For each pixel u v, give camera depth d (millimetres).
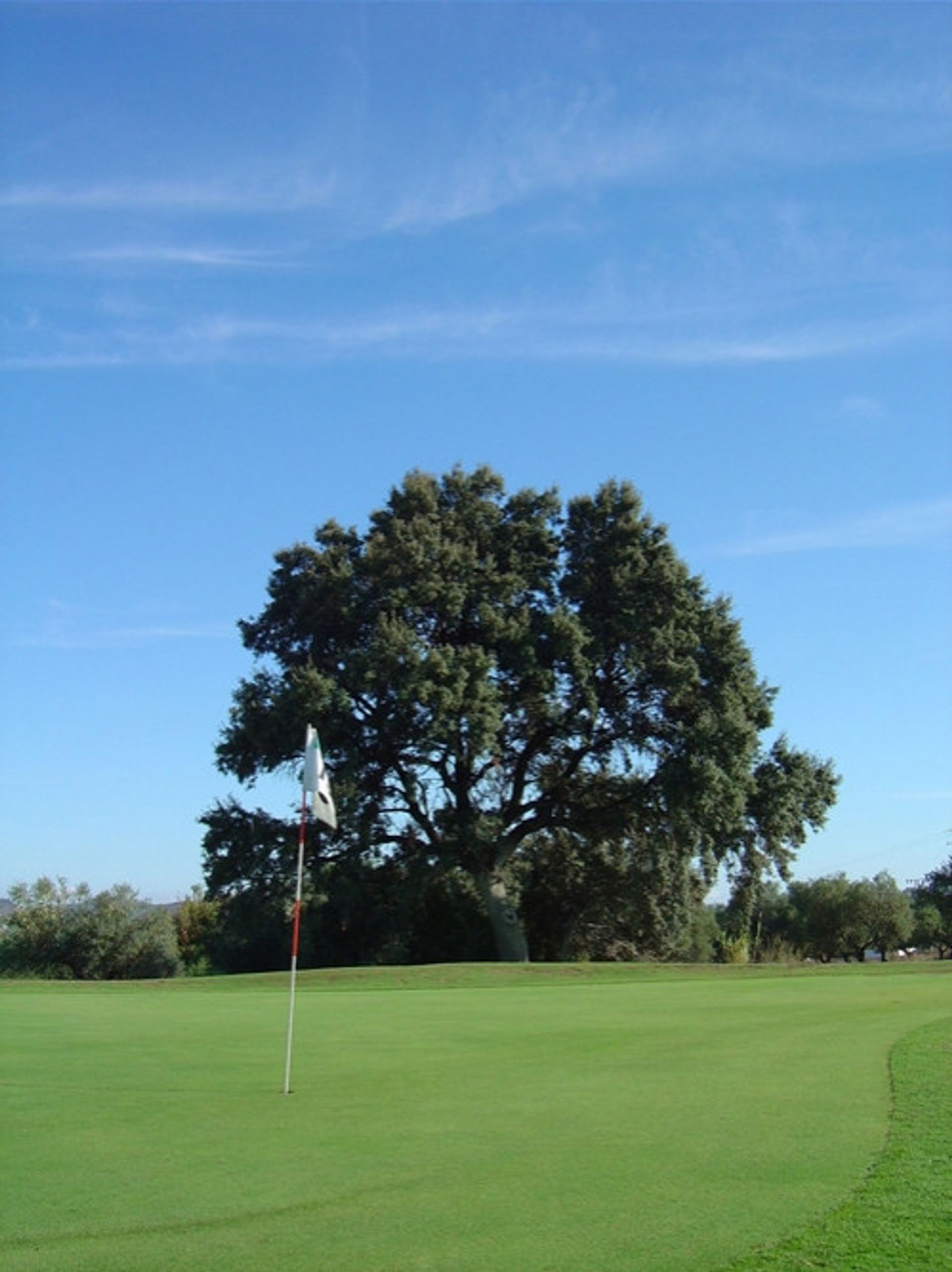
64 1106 9414
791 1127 8250
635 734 44469
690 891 47688
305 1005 18531
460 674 39719
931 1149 7488
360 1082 10539
